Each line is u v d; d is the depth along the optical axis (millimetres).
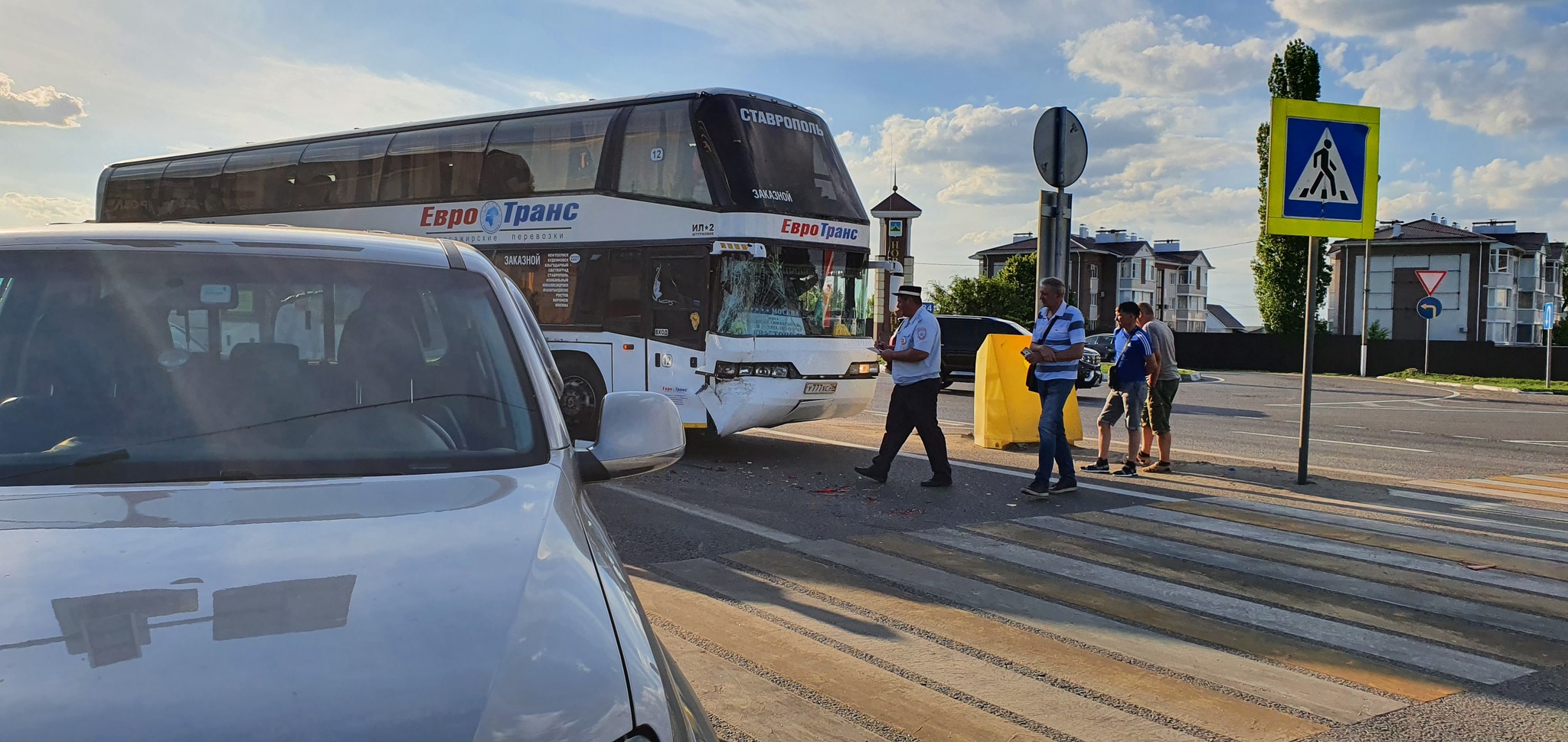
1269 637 5043
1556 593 5879
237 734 1375
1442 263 66250
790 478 9984
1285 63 51688
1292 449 13664
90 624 1574
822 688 4301
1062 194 11562
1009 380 12664
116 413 2418
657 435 2938
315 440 2445
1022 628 5133
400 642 1591
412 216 13992
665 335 11781
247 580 1729
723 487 9352
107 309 2613
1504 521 8055
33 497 2104
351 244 2973
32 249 2703
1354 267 69438
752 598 5602
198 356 2598
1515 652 4867
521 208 13023
